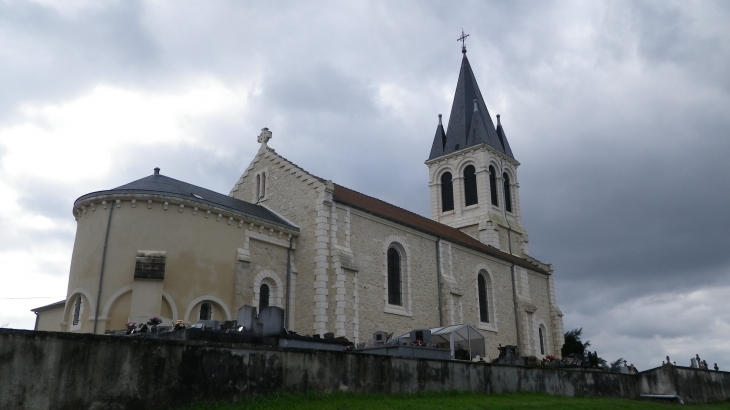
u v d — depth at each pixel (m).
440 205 58.69
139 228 26.03
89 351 12.29
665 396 27.95
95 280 25.28
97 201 26.47
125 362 12.75
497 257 45.50
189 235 26.89
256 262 29.78
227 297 27.61
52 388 11.65
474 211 55.84
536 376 23.23
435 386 19.25
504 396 20.73
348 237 32.94
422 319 36.44
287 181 34.66
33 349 11.55
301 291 31.39
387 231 35.88
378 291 33.81
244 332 18.31
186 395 13.55
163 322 24.88
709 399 30.75
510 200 59.75
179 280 25.97
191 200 27.19
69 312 26.00
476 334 32.06
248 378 14.75
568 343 52.62
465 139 59.12
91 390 12.16
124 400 12.58
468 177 57.84
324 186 32.31
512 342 44.84
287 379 15.52
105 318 24.53
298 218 33.09
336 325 30.25
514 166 61.47
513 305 46.38
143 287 24.73
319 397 15.75
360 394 16.88
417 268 37.31
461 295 39.47
